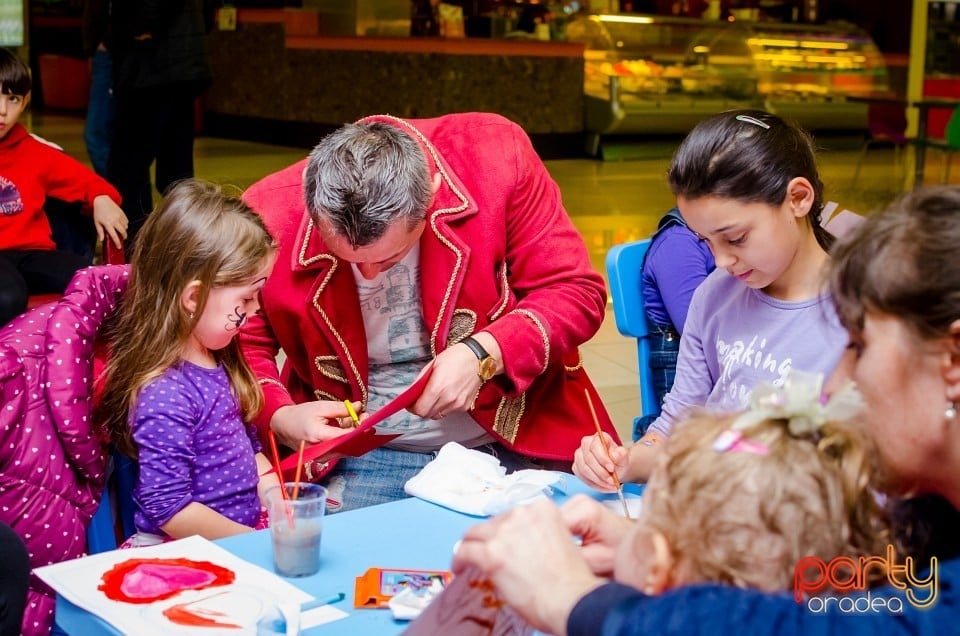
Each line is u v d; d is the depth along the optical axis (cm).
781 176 185
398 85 1184
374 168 207
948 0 1370
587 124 1236
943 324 96
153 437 201
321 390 247
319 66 1218
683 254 269
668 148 1249
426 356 247
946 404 99
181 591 154
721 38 1255
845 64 1311
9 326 201
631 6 1338
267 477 222
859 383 103
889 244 99
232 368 218
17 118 376
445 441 249
